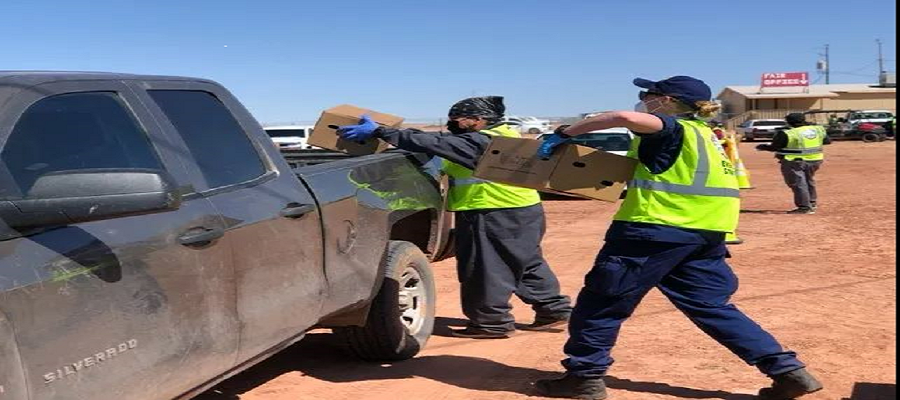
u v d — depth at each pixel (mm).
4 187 2941
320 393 5043
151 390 3350
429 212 5895
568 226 13250
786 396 4578
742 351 4543
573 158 4520
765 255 9836
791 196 17312
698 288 4531
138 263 3252
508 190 5980
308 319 4410
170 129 3814
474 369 5504
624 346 5941
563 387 4781
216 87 4348
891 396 4812
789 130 14047
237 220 3840
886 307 7051
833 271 8742
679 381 5148
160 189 2848
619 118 4238
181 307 3465
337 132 5727
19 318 2771
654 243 4379
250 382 5266
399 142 5523
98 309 3061
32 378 2812
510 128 6137
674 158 4367
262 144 4406
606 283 4504
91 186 2777
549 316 6508
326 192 4613
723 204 4402
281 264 4148
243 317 3859
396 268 5445
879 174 23156
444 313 7309
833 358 5582
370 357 5613
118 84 3709
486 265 6086
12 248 2830
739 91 76438
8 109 3123
